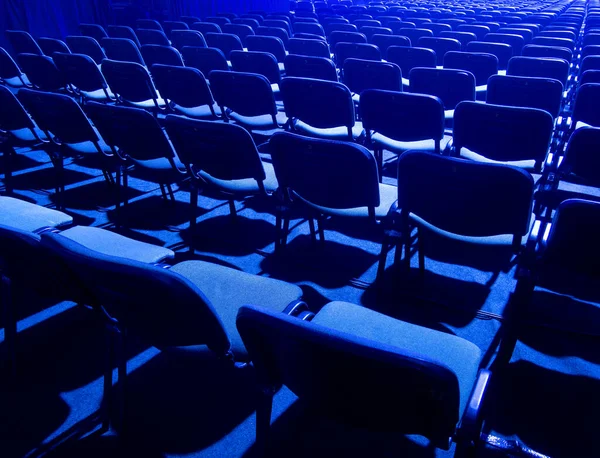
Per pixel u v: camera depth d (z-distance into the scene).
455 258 2.96
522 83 3.75
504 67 5.78
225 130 2.46
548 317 2.40
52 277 1.65
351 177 2.30
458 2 15.82
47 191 3.85
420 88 4.31
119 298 1.46
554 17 10.35
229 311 1.77
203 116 4.38
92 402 1.99
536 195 3.00
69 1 9.66
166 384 2.08
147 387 2.06
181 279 1.26
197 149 2.67
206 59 5.29
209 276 1.98
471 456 1.27
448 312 2.48
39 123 3.28
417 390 1.03
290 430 1.86
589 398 1.96
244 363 1.58
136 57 5.89
